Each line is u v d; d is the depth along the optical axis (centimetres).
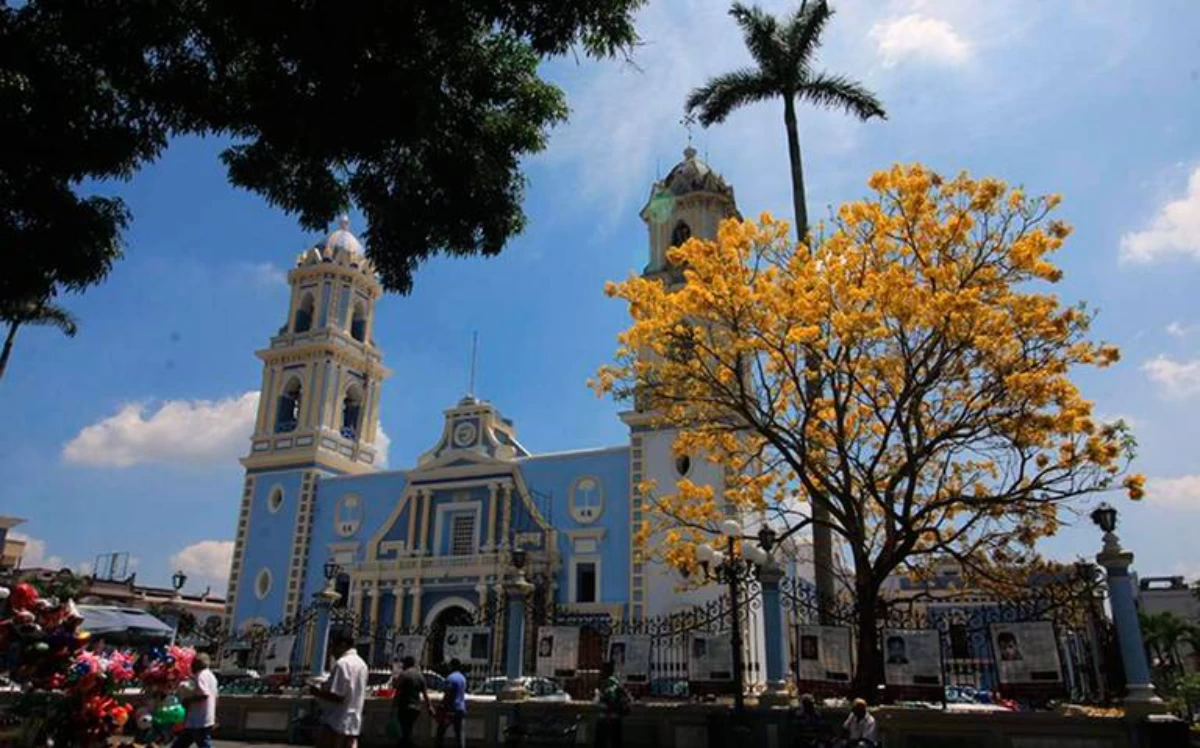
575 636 1814
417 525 4062
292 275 4888
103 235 949
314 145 888
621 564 3550
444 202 1021
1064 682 1500
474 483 3988
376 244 1052
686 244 2000
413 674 1400
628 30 883
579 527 3703
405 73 840
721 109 2441
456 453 4100
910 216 1838
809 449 1978
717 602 1909
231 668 2870
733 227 1978
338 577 4125
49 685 1189
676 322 1978
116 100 893
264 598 4256
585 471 3797
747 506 2102
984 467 2003
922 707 1443
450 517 4044
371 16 778
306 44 792
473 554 3866
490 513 3878
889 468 1991
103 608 2647
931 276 1781
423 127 890
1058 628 1560
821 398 1959
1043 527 1819
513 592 1834
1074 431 1681
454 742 1747
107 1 816
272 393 4691
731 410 2212
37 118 821
